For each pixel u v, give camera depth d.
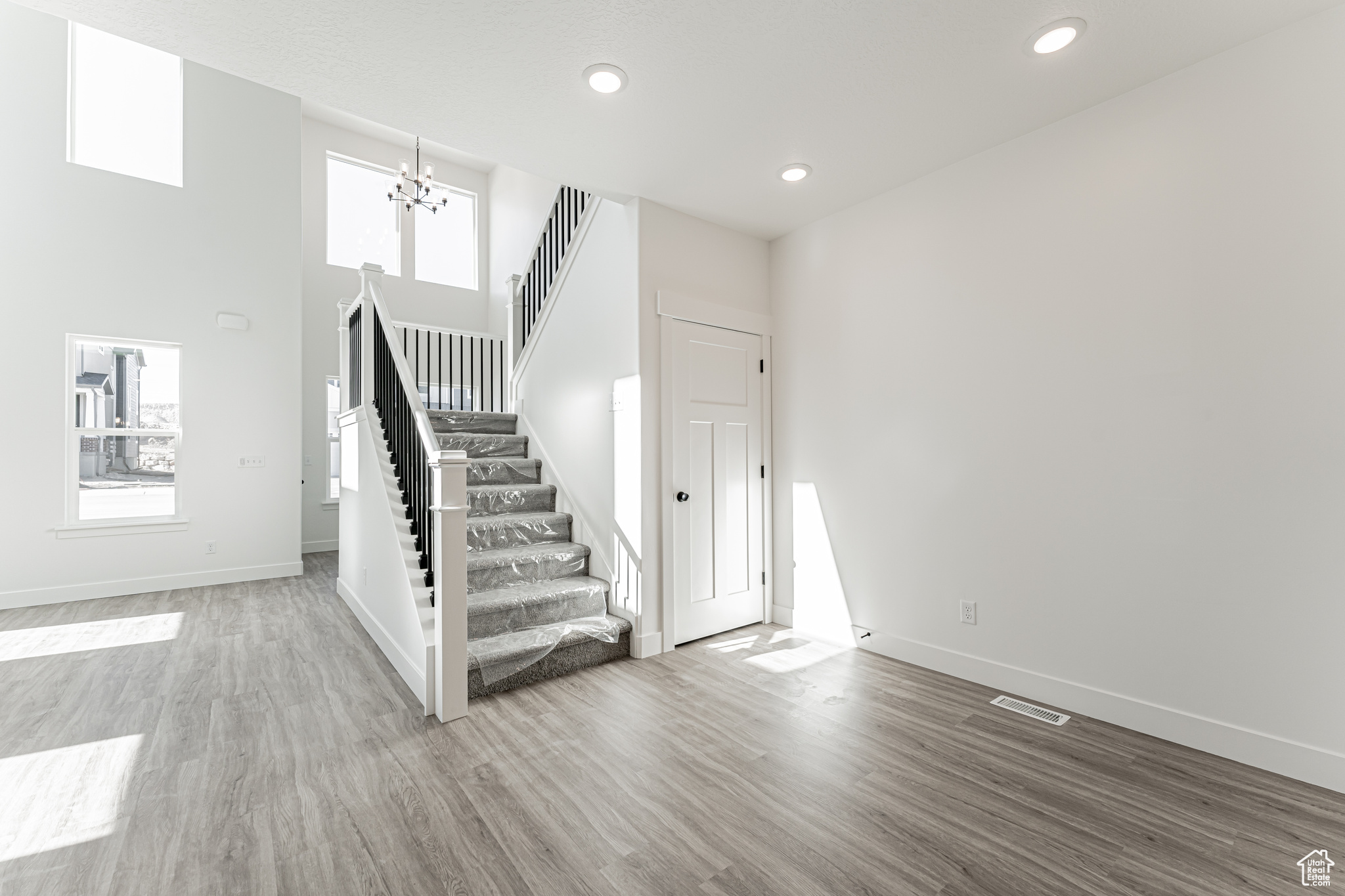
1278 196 1.98
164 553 4.79
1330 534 1.89
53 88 4.41
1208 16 1.90
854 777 2.01
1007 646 2.70
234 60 2.09
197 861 1.60
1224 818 1.76
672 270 3.38
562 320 3.95
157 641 3.50
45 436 4.33
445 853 1.64
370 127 6.89
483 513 3.74
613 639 3.15
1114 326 2.36
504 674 2.74
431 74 2.18
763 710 2.54
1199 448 2.15
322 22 1.88
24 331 4.27
